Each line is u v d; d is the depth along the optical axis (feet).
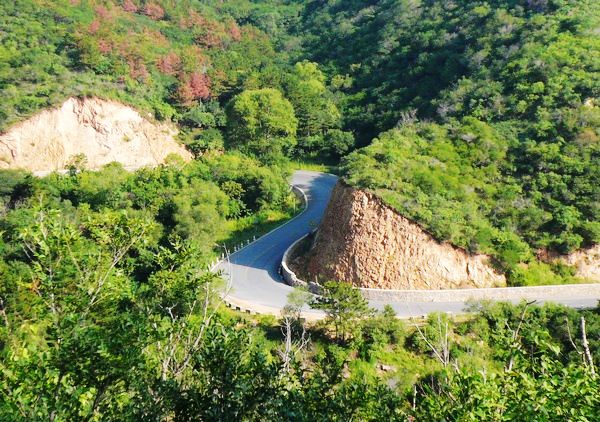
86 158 218.38
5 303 76.84
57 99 222.69
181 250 53.21
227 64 309.42
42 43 251.80
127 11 351.46
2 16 260.42
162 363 40.70
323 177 244.63
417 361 101.76
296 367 38.93
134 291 47.32
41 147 215.92
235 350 35.47
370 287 129.49
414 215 130.93
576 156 145.59
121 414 32.68
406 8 319.47
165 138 248.32
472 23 251.19
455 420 31.12
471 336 106.01
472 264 128.77
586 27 191.21
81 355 30.81
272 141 250.78
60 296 38.99
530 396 28.63
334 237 140.77
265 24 422.00
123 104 240.32
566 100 162.50
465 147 159.02
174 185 195.31
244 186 205.98
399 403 38.22
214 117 266.16
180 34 346.54
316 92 286.87
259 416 32.40
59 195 185.68
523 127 162.50
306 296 118.32
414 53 275.59
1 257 130.31
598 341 95.09
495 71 196.65
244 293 132.77
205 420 31.68
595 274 129.18
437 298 123.34
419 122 190.29
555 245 131.44
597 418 27.35
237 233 186.70
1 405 32.14
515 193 142.61
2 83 222.89
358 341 104.68
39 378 32.65
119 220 44.96
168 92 269.03
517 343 36.14
